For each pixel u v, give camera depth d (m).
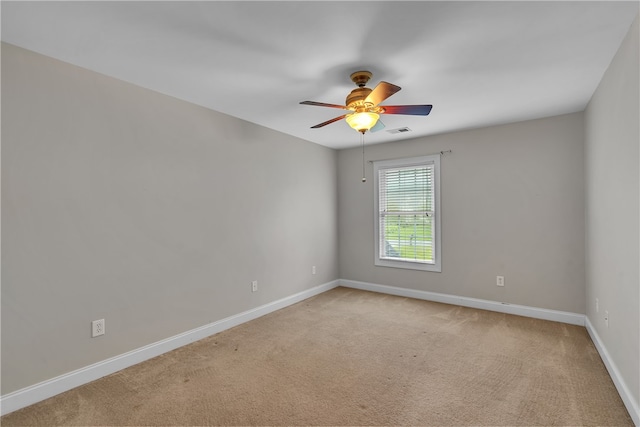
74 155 2.29
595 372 2.43
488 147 3.93
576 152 3.42
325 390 2.23
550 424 1.86
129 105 2.60
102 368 2.42
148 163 2.73
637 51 1.75
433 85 2.65
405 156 4.54
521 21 1.78
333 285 5.08
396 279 4.68
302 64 2.27
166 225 2.86
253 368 2.54
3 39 1.95
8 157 2.00
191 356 2.76
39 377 2.12
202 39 1.95
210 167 3.24
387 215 4.76
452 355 2.74
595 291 2.92
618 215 2.17
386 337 3.14
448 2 1.61
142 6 1.63
